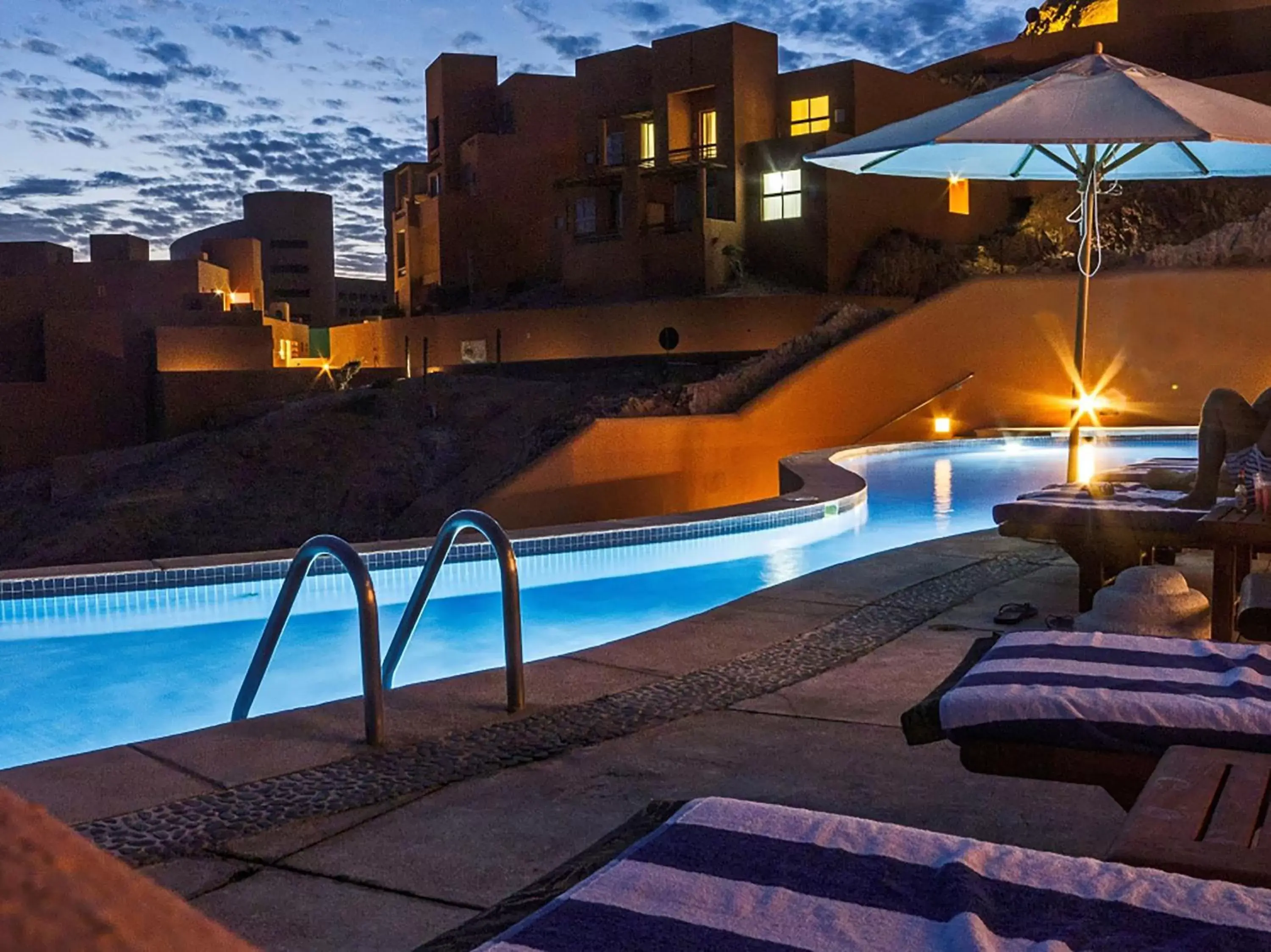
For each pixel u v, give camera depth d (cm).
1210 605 500
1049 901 130
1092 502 600
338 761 392
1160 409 2197
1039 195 4488
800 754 399
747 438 2128
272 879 301
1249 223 2334
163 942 33
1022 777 244
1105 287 2231
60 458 4528
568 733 423
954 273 4119
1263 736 221
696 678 499
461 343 4872
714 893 134
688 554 1016
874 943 122
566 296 4747
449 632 752
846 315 2450
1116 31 4850
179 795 360
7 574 783
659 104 4406
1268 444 534
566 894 135
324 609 816
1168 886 133
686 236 4241
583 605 825
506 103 5741
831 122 4191
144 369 5450
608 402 2509
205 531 3688
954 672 298
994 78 4959
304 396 5088
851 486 1252
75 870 34
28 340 5606
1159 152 949
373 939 267
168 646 726
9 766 529
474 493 3419
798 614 628
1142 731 229
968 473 1628
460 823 339
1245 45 4628
